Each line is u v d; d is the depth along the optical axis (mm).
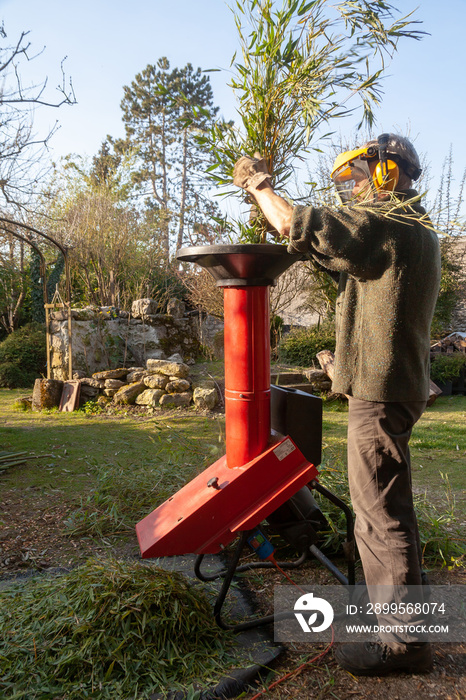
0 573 2424
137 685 1619
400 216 1626
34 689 1601
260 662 1771
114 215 15227
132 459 4645
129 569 2082
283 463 1884
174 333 11102
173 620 1839
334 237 1611
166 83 28609
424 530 2814
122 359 10211
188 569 2506
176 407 7727
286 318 14328
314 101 1968
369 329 1675
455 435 5934
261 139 2139
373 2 2031
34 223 13586
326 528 2615
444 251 12703
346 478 3094
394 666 1696
